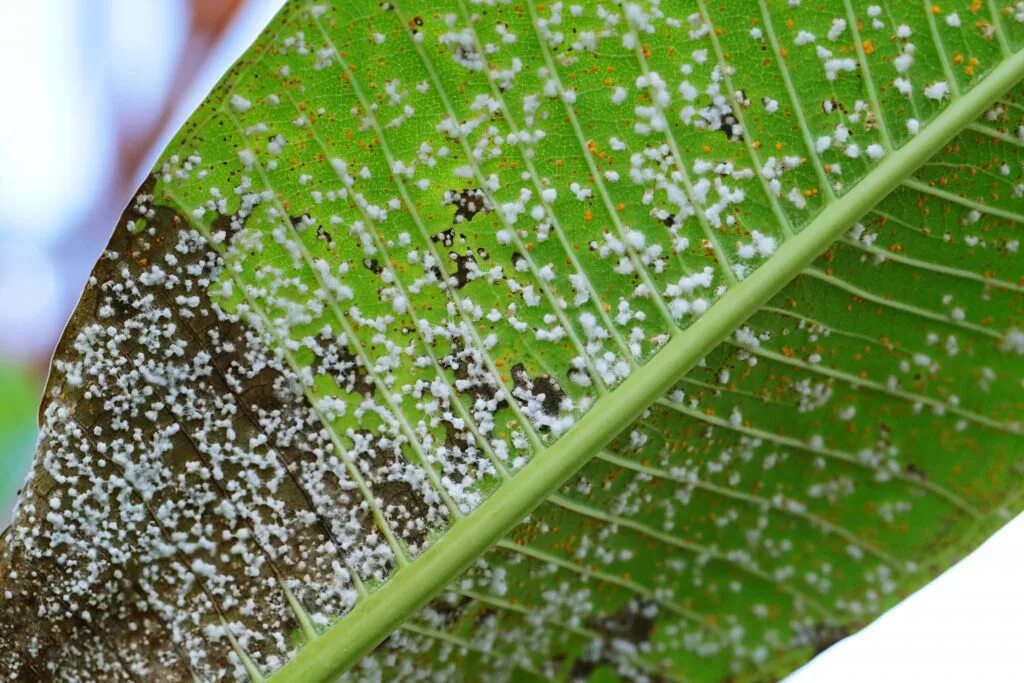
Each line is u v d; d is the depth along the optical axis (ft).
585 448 1.09
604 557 1.11
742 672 1.13
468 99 1.07
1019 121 1.07
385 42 1.06
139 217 1.06
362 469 1.08
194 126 1.06
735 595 1.13
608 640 1.13
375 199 1.07
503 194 1.08
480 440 1.09
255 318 1.07
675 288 1.08
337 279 1.08
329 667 1.08
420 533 1.08
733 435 1.11
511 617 1.11
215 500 1.08
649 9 1.07
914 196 1.08
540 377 1.09
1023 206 1.08
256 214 1.07
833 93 1.07
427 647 1.10
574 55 1.07
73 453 1.07
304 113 1.07
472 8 1.07
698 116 1.08
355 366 1.08
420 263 1.08
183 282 1.07
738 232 1.08
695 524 1.12
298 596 1.08
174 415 1.07
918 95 1.07
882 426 1.11
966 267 1.09
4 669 1.07
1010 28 1.07
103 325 1.07
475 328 1.08
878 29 1.07
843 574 1.13
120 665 1.07
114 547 1.07
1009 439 1.11
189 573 1.08
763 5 1.07
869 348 1.10
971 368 1.10
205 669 1.08
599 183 1.08
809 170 1.08
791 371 1.10
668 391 1.09
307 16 1.06
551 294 1.09
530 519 1.09
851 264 1.09
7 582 1.07
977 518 1.12
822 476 1.12
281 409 1.08
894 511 1.12
